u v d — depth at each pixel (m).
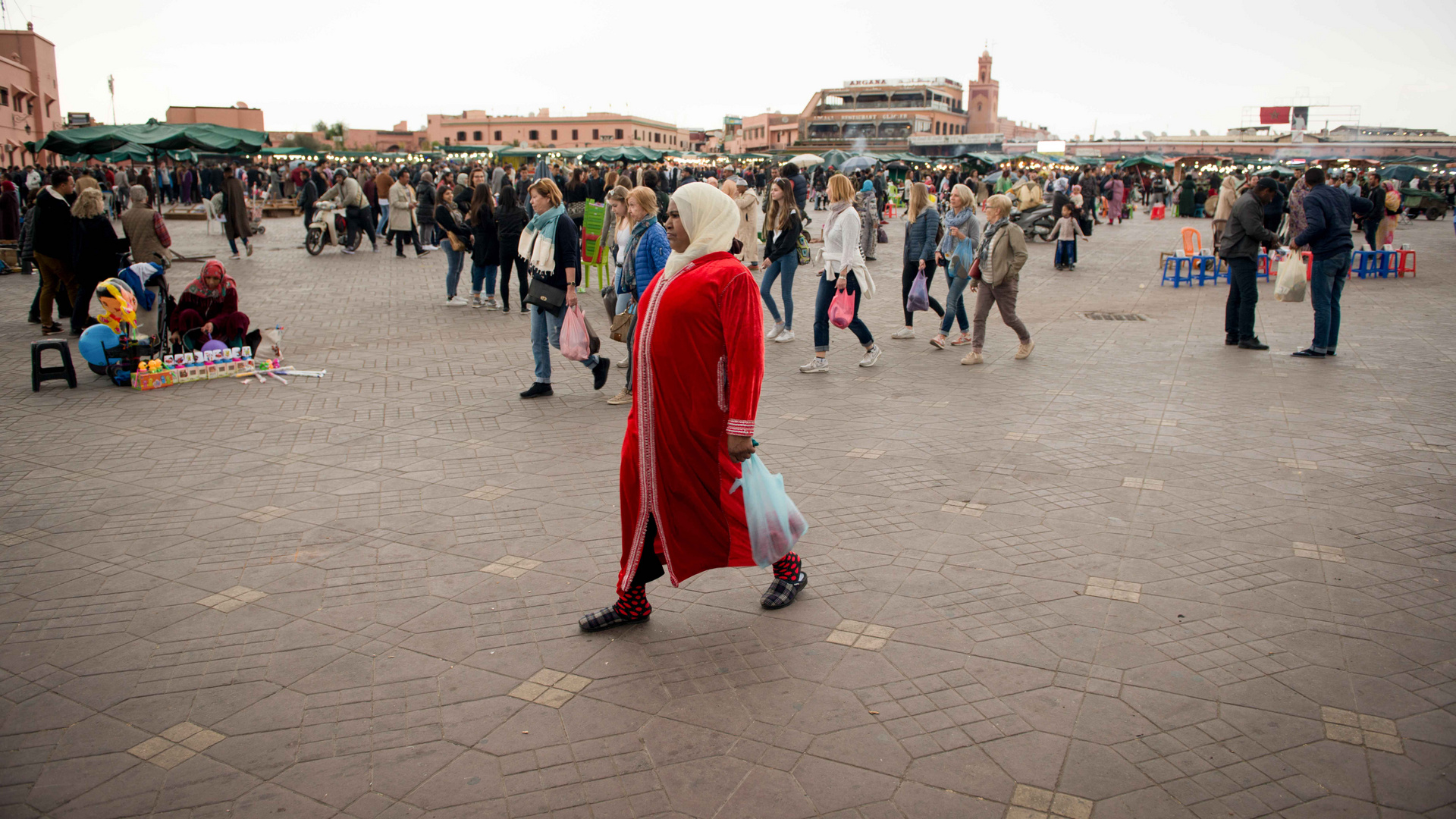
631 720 2.86
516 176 33.69
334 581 3.86
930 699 2.93
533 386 7.07
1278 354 8.53
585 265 13.49
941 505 4.66
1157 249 20.27
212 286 7.92
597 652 3.28
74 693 3.03
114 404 6.77
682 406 3.24
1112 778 2.53
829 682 3.05
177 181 32.62
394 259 17.36
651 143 120.50
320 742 2.76
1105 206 31.70
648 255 6.41
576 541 4.27
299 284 13.55
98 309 10.45
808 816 2.40
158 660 3.24
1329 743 2.66
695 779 2.56
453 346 9.16
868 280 7.77
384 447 5.75
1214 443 5.68
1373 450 5.46
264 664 3.21
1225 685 2.97
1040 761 2.61
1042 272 15.89
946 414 6.46
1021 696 2.94
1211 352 8.69
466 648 3.31
